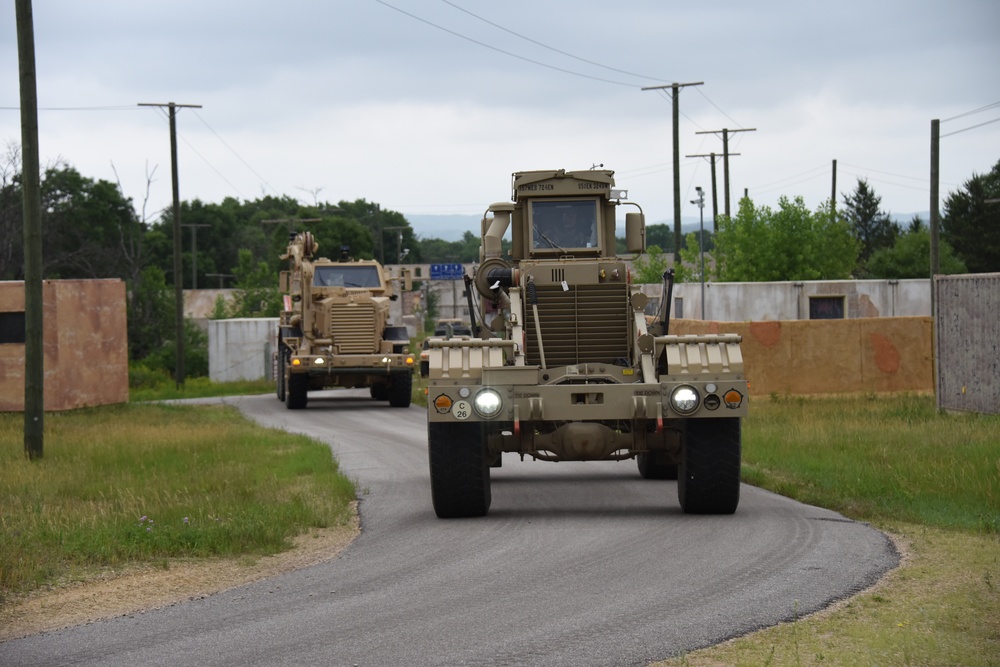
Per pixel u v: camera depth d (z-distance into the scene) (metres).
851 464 35.19
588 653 16.62
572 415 27.28
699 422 27.80
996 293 50.44
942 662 15.60
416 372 111.69
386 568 22.95
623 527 26.70
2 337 68.19
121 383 76.25
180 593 21.45
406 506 31.23
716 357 27.47
